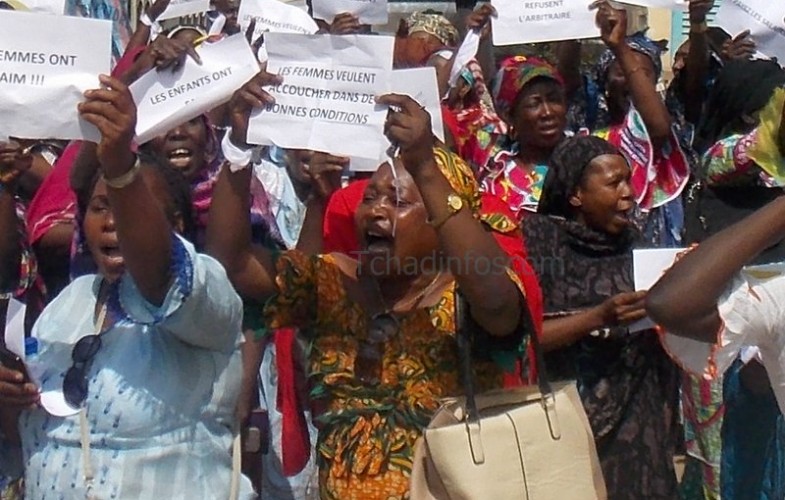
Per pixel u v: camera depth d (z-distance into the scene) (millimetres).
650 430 5336
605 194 5398
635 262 5223
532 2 6312
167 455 4379
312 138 4719
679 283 3900
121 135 4164
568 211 5496
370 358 4629
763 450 5734
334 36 4715
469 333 4531
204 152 5500
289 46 4719
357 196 4949
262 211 5629
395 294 4668
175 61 4559
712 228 6391
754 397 5715
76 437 4398
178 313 4293
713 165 6332
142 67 4730
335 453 4617
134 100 4484
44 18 4293
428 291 4645
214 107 4691
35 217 5355
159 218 4215
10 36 4293
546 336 5242
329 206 4992
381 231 4609
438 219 4391
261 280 4785
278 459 6117
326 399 4680
